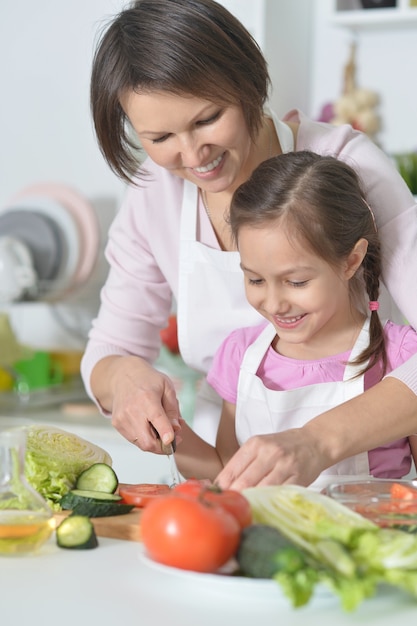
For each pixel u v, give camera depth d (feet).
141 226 6.35
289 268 5.10
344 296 5.75
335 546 3.34
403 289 5.63
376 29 10.67
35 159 12.57
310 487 5.26
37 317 12.34
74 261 11.28
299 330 5.29
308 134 6.13
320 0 10.99
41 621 3.26
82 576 3.74
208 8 4.92
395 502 4.05
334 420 4.72
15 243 11.08
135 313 6.47
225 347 6.16
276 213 5.11
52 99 12.41
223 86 4.88
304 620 3.28
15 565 3.88
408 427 4.88
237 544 3.54
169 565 3.58
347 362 5.74
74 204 11.53
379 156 5.91
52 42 12.36
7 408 11.00
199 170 5.21
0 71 12.59
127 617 3.30
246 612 3.35
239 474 4.33
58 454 4.93
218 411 6.38
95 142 12.18
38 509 4.04
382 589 3.59
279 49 10.59
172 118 4.93
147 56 4.84
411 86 10.55
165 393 5.42
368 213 5.49
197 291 6.19
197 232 6.19
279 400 5.71
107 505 4.43
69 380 11.82
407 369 4.98
